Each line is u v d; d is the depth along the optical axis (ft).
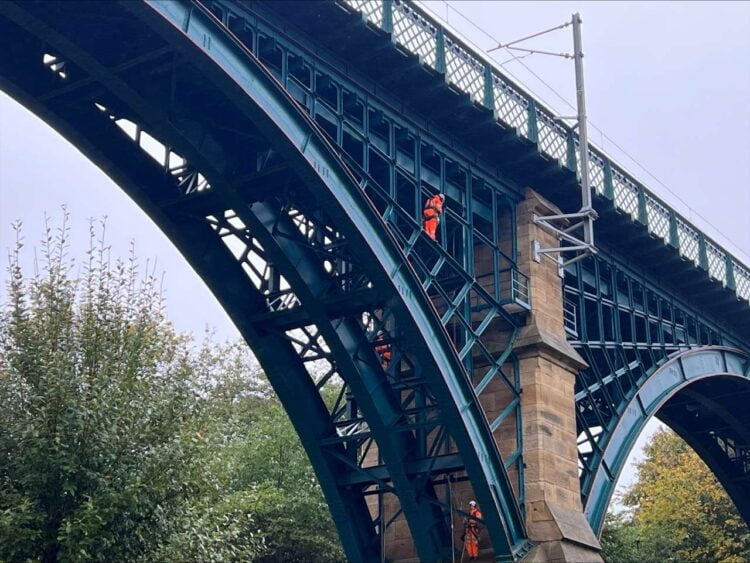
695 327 119.85
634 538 172.24
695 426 146.10
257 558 132.26
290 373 80.79
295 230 76.07
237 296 78.07
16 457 67.41
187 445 70.79
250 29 68.44
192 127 69.36
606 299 101.96
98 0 62.08
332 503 82.23
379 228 70.69
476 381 85.20
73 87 66.64
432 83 77.66
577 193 92.73
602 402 105.81
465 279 79.82
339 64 74.28
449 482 81.76
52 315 71.20
